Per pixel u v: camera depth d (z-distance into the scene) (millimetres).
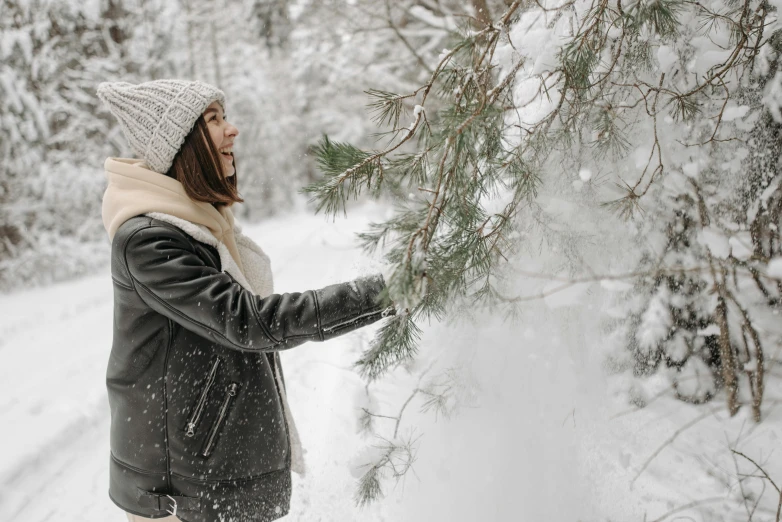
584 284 1775
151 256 1174
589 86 1385
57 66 9570
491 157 1283
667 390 2588
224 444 1298
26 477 2648
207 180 1331
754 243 2291
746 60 1729
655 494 2020
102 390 3578
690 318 2592
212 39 17938
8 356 4680
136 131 1283
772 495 2033
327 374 3250
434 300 1312
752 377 2471
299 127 20094
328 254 7082
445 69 1269
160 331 1255
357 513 2014
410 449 1975
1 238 9523
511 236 1581
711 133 2010
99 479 2645
